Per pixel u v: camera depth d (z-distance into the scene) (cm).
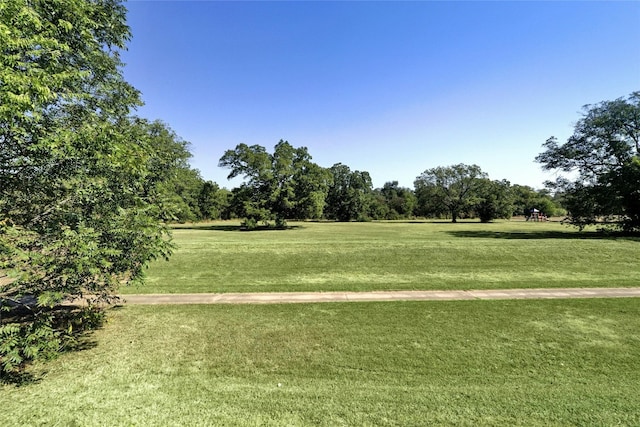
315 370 570
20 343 507
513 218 9356
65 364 588
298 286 1155
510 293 1062
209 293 1070
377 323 792
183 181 4822
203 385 519
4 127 503
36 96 481
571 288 1122
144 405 462
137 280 698
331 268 1444
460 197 7100
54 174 580
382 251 1678
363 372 563
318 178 4903
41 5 574
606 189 2828
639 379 536
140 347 661
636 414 438
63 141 522
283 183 4859
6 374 546
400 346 666
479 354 629
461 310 884
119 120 925
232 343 681
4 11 429
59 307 880
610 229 2978
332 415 438
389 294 1056
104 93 822
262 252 1636
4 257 483
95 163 598
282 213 4822
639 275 1341
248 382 529
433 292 1079
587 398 478
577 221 3144
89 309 742
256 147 4856
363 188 8656
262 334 729
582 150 3097
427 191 7475
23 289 515
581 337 705
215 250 1666
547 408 453
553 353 631
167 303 958
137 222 656
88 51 704
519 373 558
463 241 2030
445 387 513
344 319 820
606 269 1443
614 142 2914
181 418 431
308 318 829
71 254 538
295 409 452
